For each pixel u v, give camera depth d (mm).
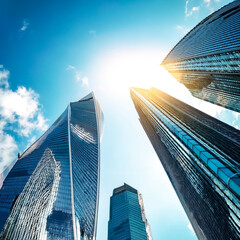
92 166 149500
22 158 151500
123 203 181625
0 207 101562
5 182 124500
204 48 128125
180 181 121750
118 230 151000
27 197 102938
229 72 110562
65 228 86625
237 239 54125
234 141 72562
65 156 131625
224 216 58500
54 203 97750
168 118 106688
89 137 186250
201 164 55062
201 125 96688
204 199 79688
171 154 120062
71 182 110812
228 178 38500
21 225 84250
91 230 102562
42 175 120375
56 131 176625
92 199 121938
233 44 90375
